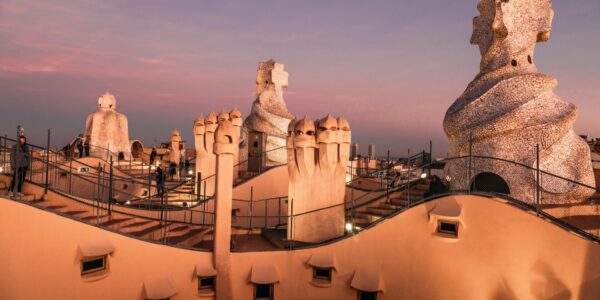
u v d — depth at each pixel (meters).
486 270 10.46
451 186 13.40
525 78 12.69
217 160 11.19
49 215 9.21
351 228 12.34
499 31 13.30
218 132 11.16
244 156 23.59
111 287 9.84
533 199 12.02
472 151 12.87
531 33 13.36
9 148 12.61
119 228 11.37
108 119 25.92
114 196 19.31
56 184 16.86
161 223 12.97
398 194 15.07
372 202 14.48
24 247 8.97
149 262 10.34
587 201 12.52
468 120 13.02
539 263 9.88
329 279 11.62
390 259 11.39
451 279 10.81
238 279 11.26
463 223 10.78
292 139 12.91
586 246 9.34
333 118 12.66
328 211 12.59
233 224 17.06
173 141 27.44
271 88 23.70
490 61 13.62
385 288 11.32
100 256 9.77
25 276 8.94
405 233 11.36
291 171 12.99
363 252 11.54
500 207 10.48
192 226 14.02
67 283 9.27
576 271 9.42
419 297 11.08
